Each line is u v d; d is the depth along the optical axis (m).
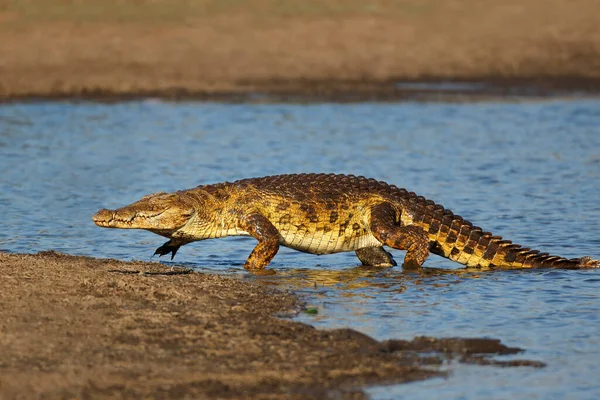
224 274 40.84
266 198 42.06
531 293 38.44
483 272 42.47
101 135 83.69
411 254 42.56
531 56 120.00
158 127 88.19
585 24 129.00
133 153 76.00
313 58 116.50
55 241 47.91
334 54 118.06
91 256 44.56
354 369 28.16
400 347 30.72
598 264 43.22
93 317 30.97
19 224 51.81
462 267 43.81
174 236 41.88
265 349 29.28
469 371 28.95
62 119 90.81
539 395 27.41
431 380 27.95
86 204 57.75
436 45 122.69
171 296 34.31
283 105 101.06
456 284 39.84
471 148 80.12
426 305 36.28
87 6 129.00
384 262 44.06
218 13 130.12
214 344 29.39
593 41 123.75
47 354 27.45
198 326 30.98
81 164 71.00
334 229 42.69
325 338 30.70
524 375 28.91
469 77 114.69
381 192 43.56
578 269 43.00
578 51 121.12
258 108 99.19
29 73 106.12
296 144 81.44
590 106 101.88
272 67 113.50
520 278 41.09
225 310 33.28
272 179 43.22
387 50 120.50
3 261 37.84
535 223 53.34
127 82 105.88
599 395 27.61
